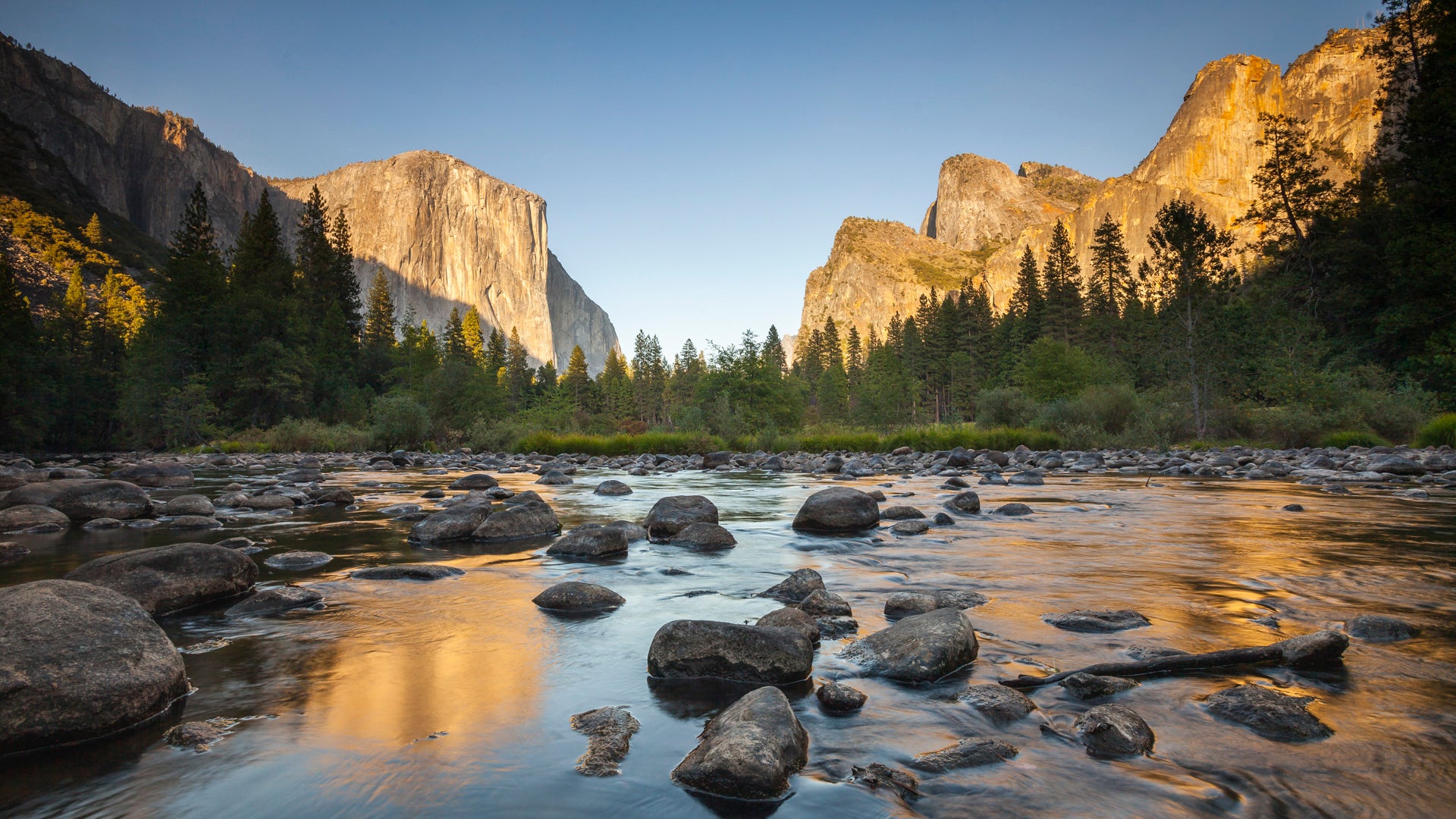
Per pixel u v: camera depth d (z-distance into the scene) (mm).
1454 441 19078
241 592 4660
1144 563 5738
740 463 21969
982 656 3342
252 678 3064
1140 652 3344
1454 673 3018
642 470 19172
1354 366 29125
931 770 2172
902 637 3312
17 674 2438
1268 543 6559
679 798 2016
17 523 7316
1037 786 2062
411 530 7160
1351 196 35906
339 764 2225
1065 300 75750
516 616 4160
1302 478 13586
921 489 12383
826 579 5219
